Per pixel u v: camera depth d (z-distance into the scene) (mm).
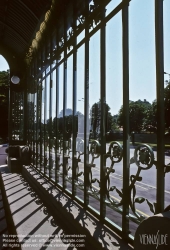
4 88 48469
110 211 3783
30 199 5320
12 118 10078
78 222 3238
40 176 6762
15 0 5777
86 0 3994
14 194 5742
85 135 3941
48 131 6531
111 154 3164
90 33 3865
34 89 8375
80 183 4246
